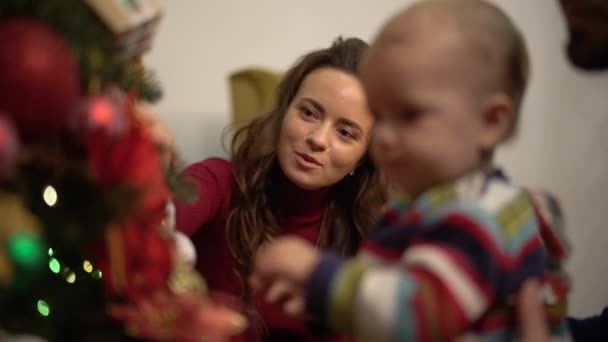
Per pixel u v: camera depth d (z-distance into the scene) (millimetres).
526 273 584
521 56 615
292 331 870
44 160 525
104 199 524
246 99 1274
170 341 560
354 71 1005
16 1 515
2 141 446
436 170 588
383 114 601
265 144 1053
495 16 603
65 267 629
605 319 751
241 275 1013
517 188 633
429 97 569
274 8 1412
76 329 574
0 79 453
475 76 577
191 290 611
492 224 560
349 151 989
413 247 566
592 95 1644
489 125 602
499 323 587
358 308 532
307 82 1018
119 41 597
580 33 1144
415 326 522
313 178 994
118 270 561
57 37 495
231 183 1069
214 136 1397
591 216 1675
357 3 1471
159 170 594
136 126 577
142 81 631
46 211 542
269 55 1423
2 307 523
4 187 504
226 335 576
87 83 548
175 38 1354
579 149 1654
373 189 1065
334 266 554
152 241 567
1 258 483
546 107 1614
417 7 610
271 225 1052
